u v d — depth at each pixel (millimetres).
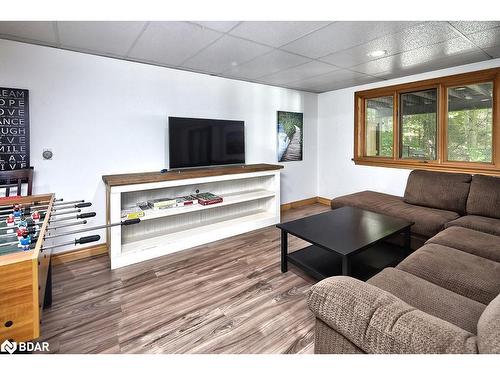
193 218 3604
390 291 1357
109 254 2789
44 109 2572
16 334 1073
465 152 3396
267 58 2949
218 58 2939
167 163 3342
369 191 4008
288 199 4867
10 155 2436
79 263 2730
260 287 2252
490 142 3182
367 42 2512
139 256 2744
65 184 2730
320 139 5184
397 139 4047
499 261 1782
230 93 3889
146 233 3197
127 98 3018
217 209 3850
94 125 2840
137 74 3062
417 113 3830
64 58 2637
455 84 3373
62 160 2695
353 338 962
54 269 2602
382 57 2947
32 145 2539
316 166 5262
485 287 1418
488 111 3178
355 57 2939
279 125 4555
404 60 3055
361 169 4535
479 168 3191
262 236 3498
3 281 1039
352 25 2152
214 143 3568
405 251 2518
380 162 4219
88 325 1793
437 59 3025
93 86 2807
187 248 3084
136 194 3174
